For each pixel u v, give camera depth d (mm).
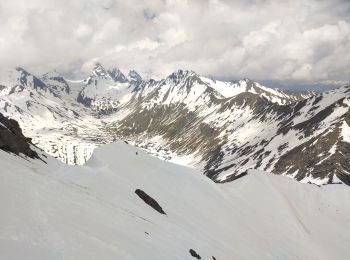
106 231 32844
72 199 38469
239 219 89625
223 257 55500
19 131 74125
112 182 63531
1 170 35125
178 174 96375
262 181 121000
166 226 52812
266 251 79250
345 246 107125
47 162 72812
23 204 28812
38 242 23734
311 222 113938
